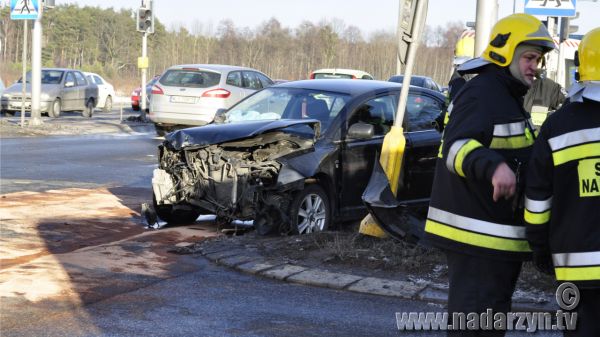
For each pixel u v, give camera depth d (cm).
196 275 696
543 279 647
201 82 1914
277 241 800
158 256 762
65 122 2538
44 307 586
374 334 548
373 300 630
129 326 550
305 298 632
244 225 930
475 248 396
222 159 853
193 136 865
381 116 941
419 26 761
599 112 372
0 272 677
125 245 803
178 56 7769
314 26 7594
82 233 864
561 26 1869
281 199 832
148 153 1738
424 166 951
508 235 396
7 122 2339
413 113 973
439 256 719
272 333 544
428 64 7075
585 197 371
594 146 370
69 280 661
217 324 561
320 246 769
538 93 850
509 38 402
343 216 895
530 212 381
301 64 7400
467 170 381
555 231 380
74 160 1545
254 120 910
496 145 397
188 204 894
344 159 885
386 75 7238
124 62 8812
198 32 8106
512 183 369
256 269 706
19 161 1484
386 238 771
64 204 1037
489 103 396
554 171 376
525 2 1247
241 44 7800
